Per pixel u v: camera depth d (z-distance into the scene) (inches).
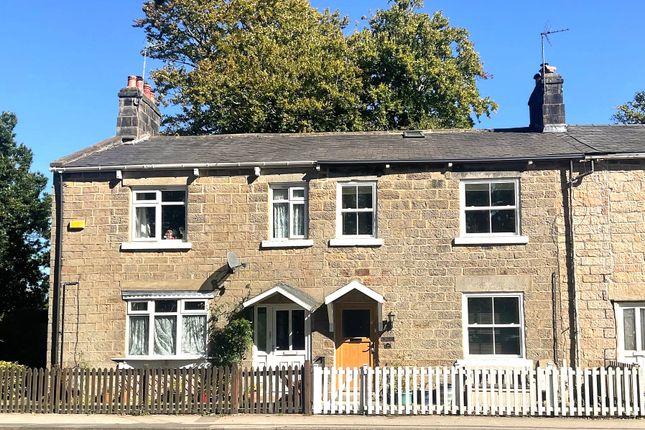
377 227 683.4
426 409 548.7
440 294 667.4
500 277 662.5
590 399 542.3
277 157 711.7
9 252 992.9
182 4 1320.1
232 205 701.9
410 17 1322.6
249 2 1283.2
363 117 1262.3
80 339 692.7
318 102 1152.8
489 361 651.5
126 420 530.6
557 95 790.5
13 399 573.9
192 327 691.4
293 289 673.0
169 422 516.7
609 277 653.9
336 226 687.1
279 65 1179.3
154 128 896.3
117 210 709.3
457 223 675.4
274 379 570.3
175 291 691.4
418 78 1270.9
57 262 711.7
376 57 1263.5
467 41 1339.8
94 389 570.9
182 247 697.6
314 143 791.7
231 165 698.8
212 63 1244.5
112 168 705.6
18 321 996.6
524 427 483.8
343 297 673.6
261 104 1171.3
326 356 667.4
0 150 1097.4
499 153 684.1
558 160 670.5
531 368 610.9
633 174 666.2
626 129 786.2
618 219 661.3
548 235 663.8
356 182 693.9
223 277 692.1
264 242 690.8
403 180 687.1
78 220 710.5
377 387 552.7
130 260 701.3
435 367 612.4
